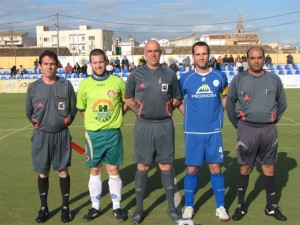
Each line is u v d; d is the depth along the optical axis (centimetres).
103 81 480
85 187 611
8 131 1149
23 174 688
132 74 471
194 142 476
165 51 5000
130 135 1059
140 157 479
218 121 477
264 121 462
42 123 466
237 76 473
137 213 478
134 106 484
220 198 486
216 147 475
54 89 467
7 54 5219
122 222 477
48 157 475
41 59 466
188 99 478
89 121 481
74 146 544
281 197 554
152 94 460
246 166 484
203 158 480
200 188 598
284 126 1162
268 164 479
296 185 604
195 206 526
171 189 486
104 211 512
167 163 482
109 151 484
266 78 463
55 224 473
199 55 468
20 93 2669
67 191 490
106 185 618
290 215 491
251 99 462
